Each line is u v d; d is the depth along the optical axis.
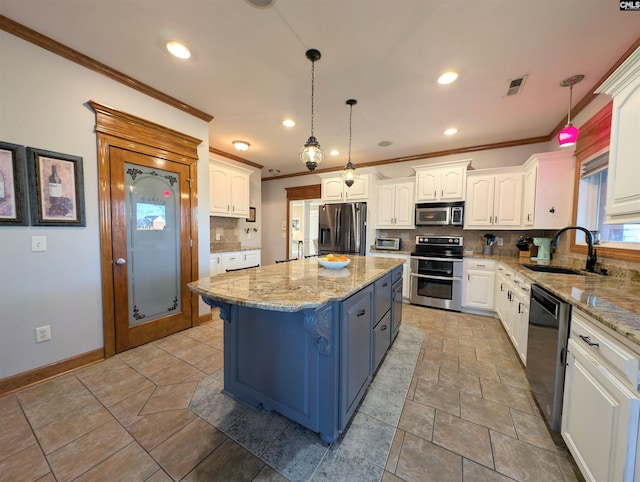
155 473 1.22
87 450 1.34
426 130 3.30
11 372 1.79
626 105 1.37
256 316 1.59
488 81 2.22
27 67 1.78
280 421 1.55
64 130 1.96
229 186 4.01
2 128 1.70
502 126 3.16
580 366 1.20
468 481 1.19
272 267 2.29
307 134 3.52
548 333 1.52
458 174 3.70
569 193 2.80
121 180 2.29
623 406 0.90
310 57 1.95
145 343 2.52
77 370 2.06
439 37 1.73
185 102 2.68
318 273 1.95
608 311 1.09
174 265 2.74
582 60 1.93
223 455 1.32
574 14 1.52
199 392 1.81
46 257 1.91
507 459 1.30
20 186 1.78
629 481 0.87
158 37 1.78
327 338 1.31
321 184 5.24
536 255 3.18
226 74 2.20
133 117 2.31
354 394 1.60
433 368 2.16
